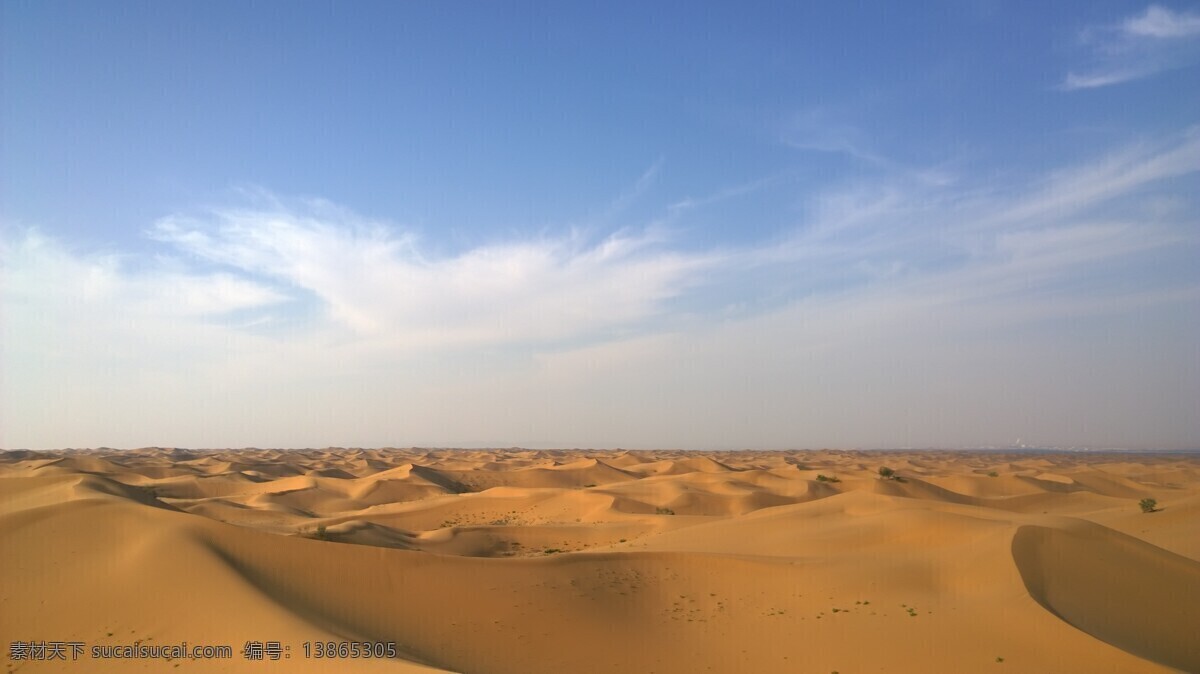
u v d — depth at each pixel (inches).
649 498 3686.0
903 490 3786.9
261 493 3949.3
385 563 1359.5
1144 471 6127.0
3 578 1203.2
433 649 1084.5
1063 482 4311.0
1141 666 970.1
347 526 2289.6
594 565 1539.1
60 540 1343.5
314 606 1169.4
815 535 1995.6
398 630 1140.5
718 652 1146.7
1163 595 1331.2
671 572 1540.4
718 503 3582.7
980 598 1269.7
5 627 1048.2
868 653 1103.0
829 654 1113.4
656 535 2423.7
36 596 1143.0
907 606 1272.1
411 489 4269.2
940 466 7258.9
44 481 2148.1
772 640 1181.1
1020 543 1441.9
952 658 1058.1
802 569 1504.7
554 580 1421.0
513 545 2404.0
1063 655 1026.1
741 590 1434.5
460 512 3464.6
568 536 2502.5
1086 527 1585.9
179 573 1183.6
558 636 1188.5
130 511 1448.1
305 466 6333.7
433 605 1253.7
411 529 3137.3
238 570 1221.7
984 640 1106.1
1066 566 1396.4
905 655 1082.7
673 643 1184.8
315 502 3816.4
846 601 1326.3
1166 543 2192.4
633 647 1163.9
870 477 4419.3
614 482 5059.1
